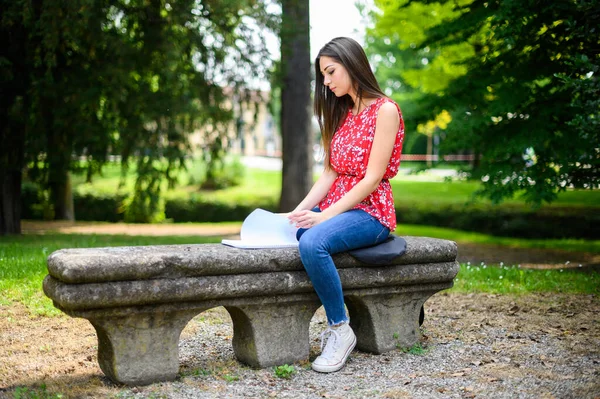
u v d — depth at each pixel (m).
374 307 3.61
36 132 10.26
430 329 4.34
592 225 13.11
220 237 11.19
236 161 21.34
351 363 3.45
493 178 8.95
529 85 8.88
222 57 10.77
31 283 5.30
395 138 3.45
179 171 11.18
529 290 5.79
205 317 4.72
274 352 3.35
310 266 3.19
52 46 8.77
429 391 2.95
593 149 7.63
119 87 9.84
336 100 3.66
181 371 3.30
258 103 11.85
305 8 12.96
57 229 13.31
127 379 3.00
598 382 3.02
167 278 2.92
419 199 16.03
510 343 3.89
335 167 3.61
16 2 8.57
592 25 6.46
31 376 3.25
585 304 5.11
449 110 9.82
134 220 17.02
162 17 10.23
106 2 9.46
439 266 3.67
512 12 7.54
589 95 6.00
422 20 11.93
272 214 3.52
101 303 2.77
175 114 10.27
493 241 12.17
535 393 2.89
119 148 10.59
